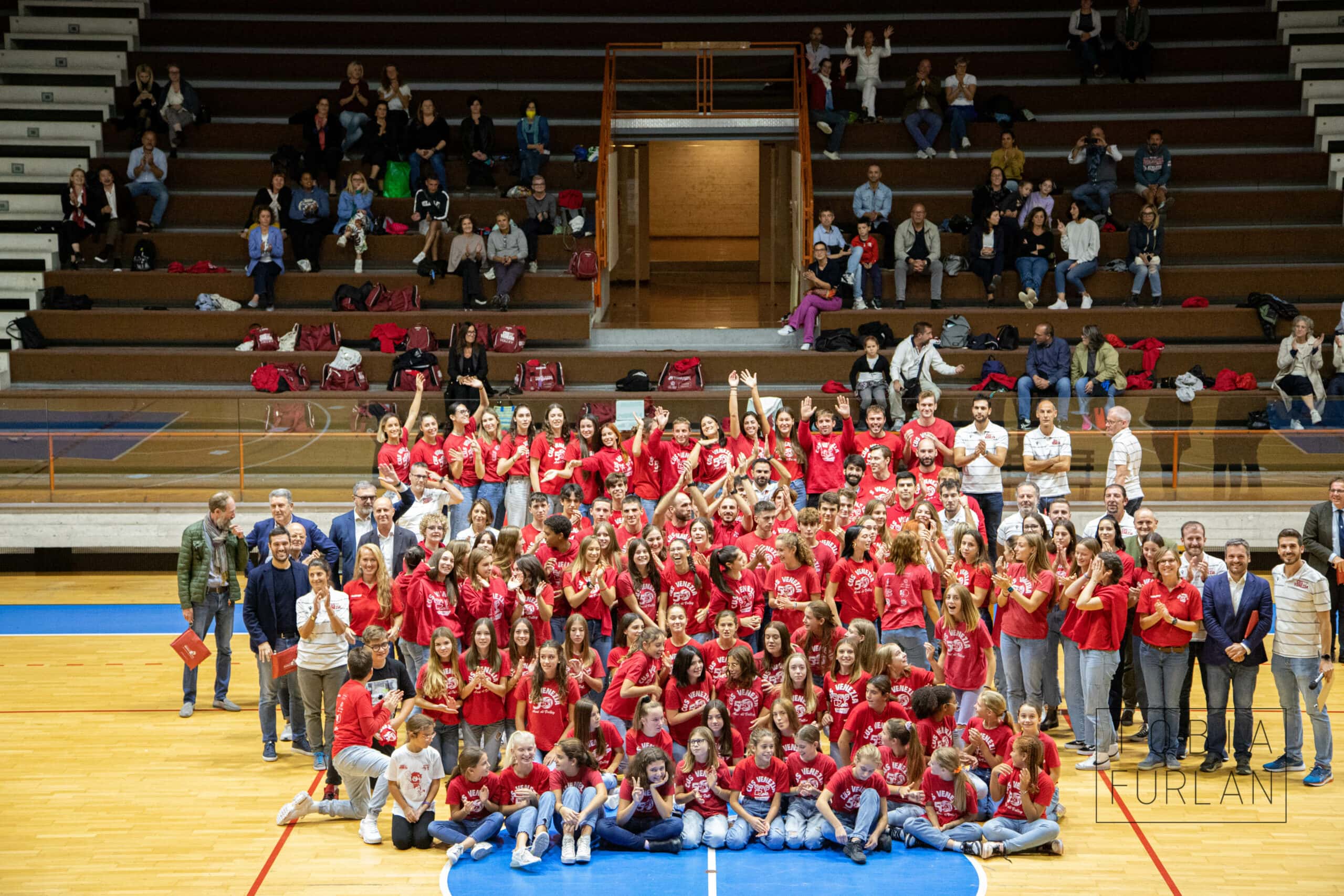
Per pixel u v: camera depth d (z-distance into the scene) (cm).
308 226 1988
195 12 2366
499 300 1930
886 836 909
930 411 1408
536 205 2020
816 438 1404
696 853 903
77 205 1989
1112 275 1952
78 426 1570
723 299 2395
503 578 1095
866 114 2192
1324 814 952
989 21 2328
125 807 970
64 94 2195
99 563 1683
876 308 1912
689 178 3138
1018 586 1069
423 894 836
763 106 2180
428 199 1986
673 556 1091
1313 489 1536
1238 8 2339
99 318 1919
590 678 1027
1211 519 1545
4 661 1316
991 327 1891
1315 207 2072
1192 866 870
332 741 1042
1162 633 1019
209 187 2123
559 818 916
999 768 914
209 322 1919
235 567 1184
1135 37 2209
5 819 947
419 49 2353
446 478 1422
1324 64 2230
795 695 975
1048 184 1967
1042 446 1448
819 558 1141
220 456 1577
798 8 2402
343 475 1575
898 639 1072
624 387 1784
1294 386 1634
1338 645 1300
